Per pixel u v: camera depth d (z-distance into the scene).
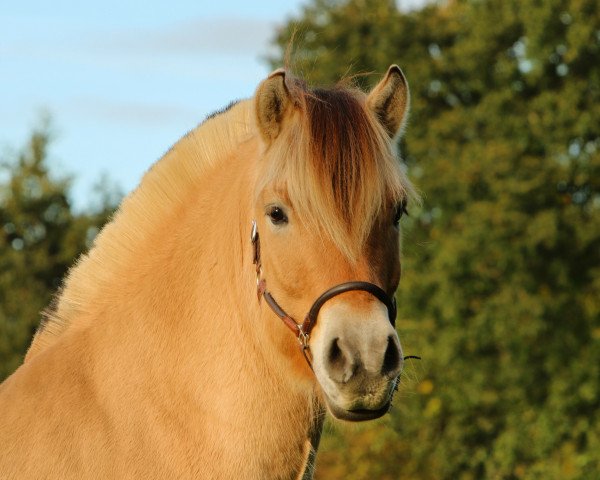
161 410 6.70
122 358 6.87
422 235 38.62
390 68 6.72
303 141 6.20
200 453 6.64
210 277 6.93
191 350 6.82
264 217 6.37
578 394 35.56
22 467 6.62
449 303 36.22
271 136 6.48
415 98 41.28
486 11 41.09
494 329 35.69
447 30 43.12
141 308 7.00
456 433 36.75
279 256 6.29
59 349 7.07
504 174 37.09
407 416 35.28
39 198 43.88
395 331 6.10
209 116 7.74
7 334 38.91
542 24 38.34
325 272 6.12
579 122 37.31
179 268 7.06
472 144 38.97
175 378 6.76
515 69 40.06
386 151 6.32
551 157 38.47
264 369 6.68
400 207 6.45
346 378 5.95
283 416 6.72
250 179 6.81
